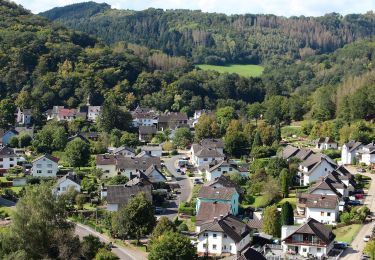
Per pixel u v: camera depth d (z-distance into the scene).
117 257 99.12
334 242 108.69
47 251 95.44
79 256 97.31
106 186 142.38
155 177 156.25
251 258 89.38
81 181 154.00
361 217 120.69
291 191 145.75
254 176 152.12
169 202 142.62
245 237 109.56
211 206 119.62
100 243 106.56
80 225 126.25
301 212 126.56
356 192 143.50
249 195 141.50
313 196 126.00
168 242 96.44
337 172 146.38
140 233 113.94
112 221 117.75
